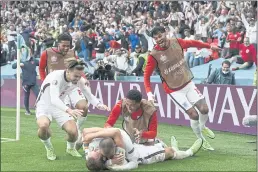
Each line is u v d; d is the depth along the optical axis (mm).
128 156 6023
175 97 7535
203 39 13523
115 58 14055
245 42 12023
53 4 18812
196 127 7500
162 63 7445
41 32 17891
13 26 19172
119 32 15094
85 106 7516
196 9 14250
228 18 13109
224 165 6375
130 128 6496
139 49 14055
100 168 5773
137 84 11648
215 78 11406
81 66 6496
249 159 6844
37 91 13703
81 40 15578
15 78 16844
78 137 7094
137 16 15469
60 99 6500
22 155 7324
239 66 12258
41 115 6754
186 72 7543
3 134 10172
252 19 12289
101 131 5844
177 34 13938
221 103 9797
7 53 18422
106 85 12570
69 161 6785
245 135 9273
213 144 8328
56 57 7734
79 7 17672
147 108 6402
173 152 6629
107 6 16734
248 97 9227
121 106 6449
